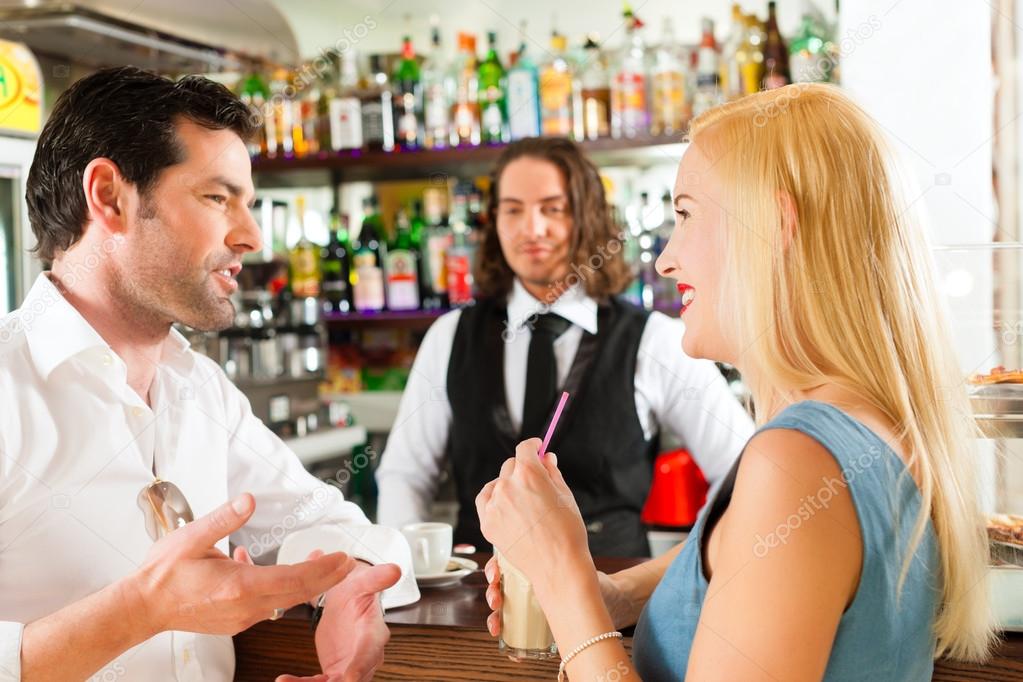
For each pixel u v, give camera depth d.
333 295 3.23
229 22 2.85
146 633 0.93
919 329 0.94
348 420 3.19
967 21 2.10
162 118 1.17
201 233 1.19
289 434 2.89
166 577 0.91
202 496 1.31
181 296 1.20
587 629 0.94
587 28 3.16
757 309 0.95
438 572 1.44
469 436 2.08
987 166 2.11
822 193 0.93
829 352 0.92
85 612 0.92
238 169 1.23
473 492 2.09
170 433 1.27
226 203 1.22
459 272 3.06
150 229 1.18
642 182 3.07
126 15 2.65
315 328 3.11
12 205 2.34
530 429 2.04
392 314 3.15
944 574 0.94
